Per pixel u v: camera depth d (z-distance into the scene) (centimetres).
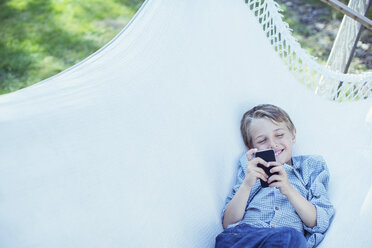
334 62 228
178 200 147
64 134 123
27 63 350
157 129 153
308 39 385
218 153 175
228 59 192
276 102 197
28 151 113
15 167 109
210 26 189
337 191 161
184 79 173
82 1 433
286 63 205
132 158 138
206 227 152
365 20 168
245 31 197
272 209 159
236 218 157
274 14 194
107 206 124
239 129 187
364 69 346
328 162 177
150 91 158
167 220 139
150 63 165
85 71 148
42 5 424
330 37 386
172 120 160
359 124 177
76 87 137
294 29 398
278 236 134
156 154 147
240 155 184
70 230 112
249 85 195
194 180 157
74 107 130
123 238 124
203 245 147
